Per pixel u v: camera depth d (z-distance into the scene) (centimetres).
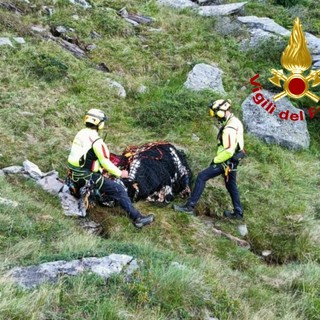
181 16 1366
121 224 644
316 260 688
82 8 1242
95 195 641
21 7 1165
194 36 1265
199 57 1182
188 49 1196
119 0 1391
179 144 862
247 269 628
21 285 418
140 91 1013
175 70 1135
